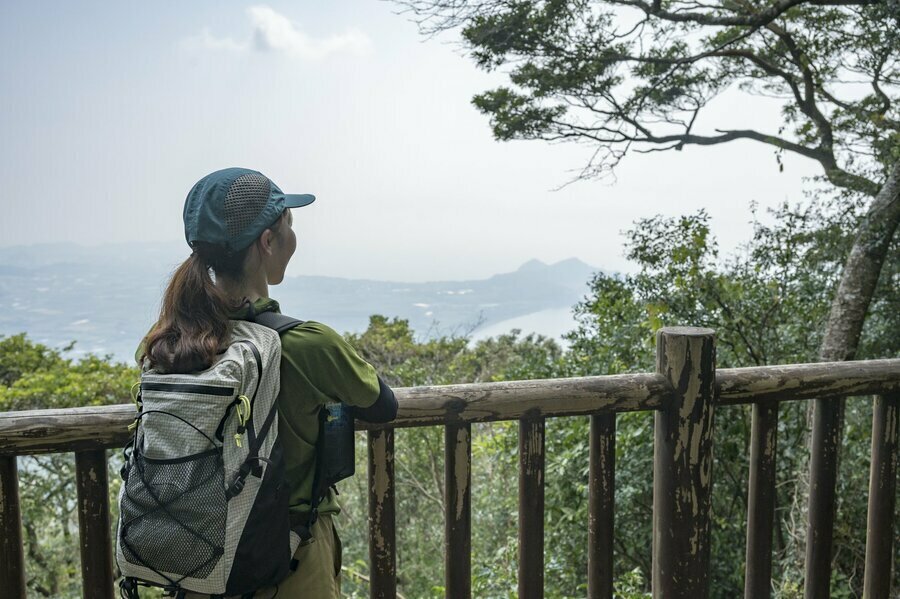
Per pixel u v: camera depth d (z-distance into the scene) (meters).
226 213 1.15
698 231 5.48
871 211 6.06
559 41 8.25
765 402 1.76
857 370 1.78
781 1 7.36
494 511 7.48
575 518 5.23
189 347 1.08
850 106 8.73
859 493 4.67
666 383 1.66
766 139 9.03
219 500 1.03
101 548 1.42
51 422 1.34
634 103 9.23
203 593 1.07
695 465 1.67
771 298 5.64
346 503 11.09
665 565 1.73
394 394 1.44
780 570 5.02
